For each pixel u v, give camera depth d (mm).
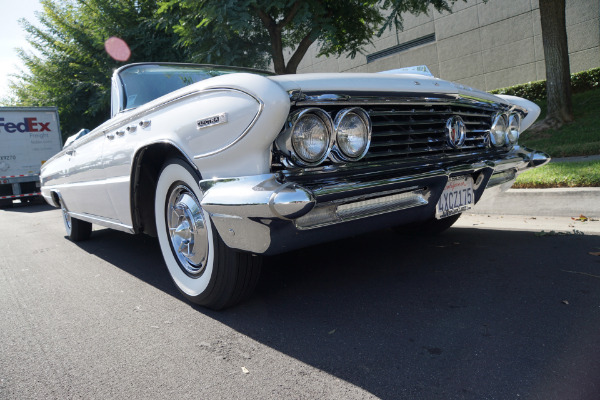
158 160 2967
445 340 2141
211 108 2258
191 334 2428
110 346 2361
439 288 2807
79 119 17344
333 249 3898
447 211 2779
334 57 19312
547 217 4516
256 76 2162
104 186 3445
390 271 3203
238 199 2064
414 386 1789
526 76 14039
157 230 3049
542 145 8430
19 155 14305
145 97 3355
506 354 1978
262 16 8898
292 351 2154
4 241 6281
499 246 3619
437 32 16062
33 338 2551
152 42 13117
